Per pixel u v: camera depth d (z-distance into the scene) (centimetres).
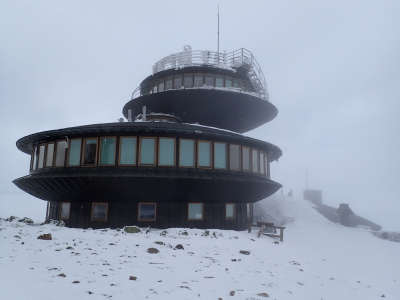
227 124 3225
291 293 874
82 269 871
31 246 1123
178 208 2053
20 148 2662
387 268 1523
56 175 1975
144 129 1945
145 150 1995
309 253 1692
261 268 1157
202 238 1630
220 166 2138
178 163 2008
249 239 1802
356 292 1002
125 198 1984
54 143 2161
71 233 1489
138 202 2014
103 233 1563
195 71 3080
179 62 3153
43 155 2234
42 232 1432
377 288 1100
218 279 920
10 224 1634
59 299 622
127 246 1266
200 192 2028
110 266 932
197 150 2070
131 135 2005
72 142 2080
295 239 2169
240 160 2253
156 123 2070
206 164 2086
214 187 2036
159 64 3288
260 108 3022
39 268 848
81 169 2014
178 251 1272
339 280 1155
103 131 1992
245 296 778
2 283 693
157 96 2866
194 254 1253
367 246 2195
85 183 1922
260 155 2473
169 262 1067
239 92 2780
